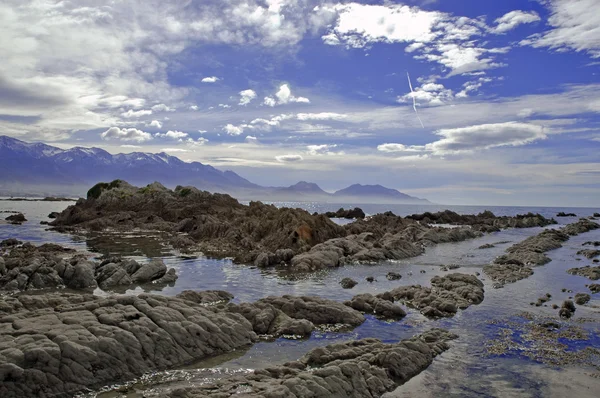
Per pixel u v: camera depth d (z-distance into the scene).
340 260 43.91
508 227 93.38
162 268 34.97
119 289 30.88
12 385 14.27
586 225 84.81
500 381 16.78
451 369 17.86
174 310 20.39
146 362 17.17
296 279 35.69
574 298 29.17
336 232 57.44
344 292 31.12
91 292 29.83
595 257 47.34
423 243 59.66
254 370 16.75
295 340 21.11
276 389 13.77
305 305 24.48
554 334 22.06
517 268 39.88
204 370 17.34
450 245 60.25
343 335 21.88
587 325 23.56
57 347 15.56
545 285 33.34
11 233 65.19
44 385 14.70
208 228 60.94
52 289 30.22
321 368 15.67
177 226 70.31
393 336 21.77
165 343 18.22
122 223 76.25
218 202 91.94
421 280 35.72
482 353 19.56
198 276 36.31
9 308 20.06
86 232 68.25
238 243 53.66
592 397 15.55
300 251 47.62
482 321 24.23
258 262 42.03
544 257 45.22
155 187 101.25
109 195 94.69
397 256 47.12
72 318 18.00
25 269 30.94
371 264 43.88
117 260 35.50
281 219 56.72
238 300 28.34
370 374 16.17
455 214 105.38
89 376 15.63
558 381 16.81
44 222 82.44
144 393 15.19
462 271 39.81
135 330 18.00
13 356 14.62
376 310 25.78
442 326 23.38
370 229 63.19
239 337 20.52
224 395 13.70
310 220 55.47
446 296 28.56
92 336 16.75
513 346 20.41
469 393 15.80
